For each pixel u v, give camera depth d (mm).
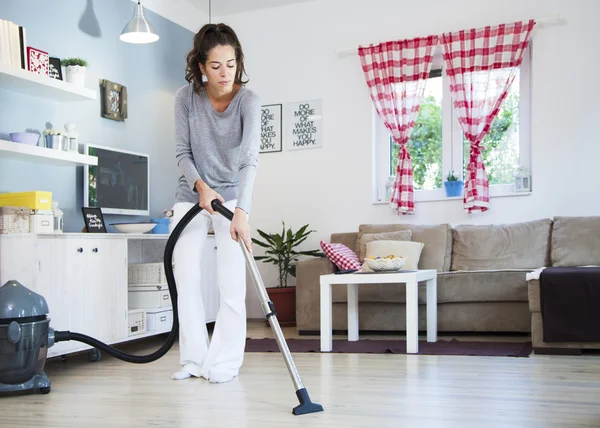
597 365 3236
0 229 3396
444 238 4996
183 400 2518
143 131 5195
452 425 2043
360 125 5613
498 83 5105
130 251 4742
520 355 3557
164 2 5523
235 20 6094
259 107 2863
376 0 5586
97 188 4527
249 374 3061
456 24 5305
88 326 3602
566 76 4969
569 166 4949
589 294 3590
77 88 4102
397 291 4645
